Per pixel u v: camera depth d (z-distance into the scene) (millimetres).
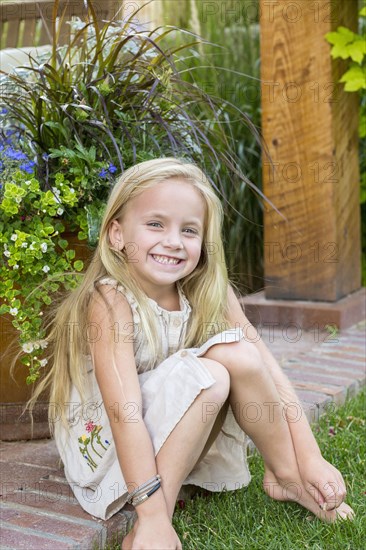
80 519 1553
